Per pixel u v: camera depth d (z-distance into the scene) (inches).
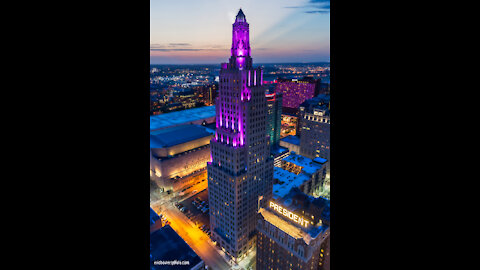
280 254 3454.7
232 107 4264.3
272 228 3486.7
